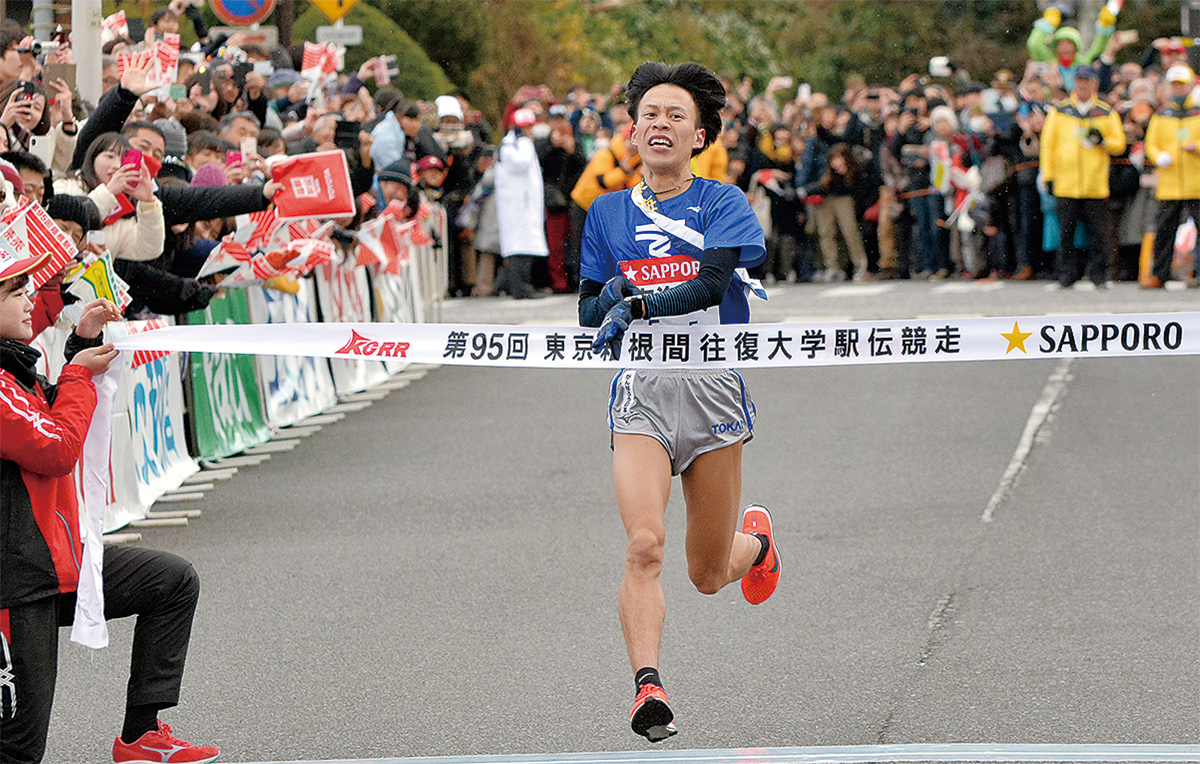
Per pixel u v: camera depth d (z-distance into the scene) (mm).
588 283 9102
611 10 68062
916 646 11211
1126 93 34781
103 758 9273
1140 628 11586
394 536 14797
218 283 16562
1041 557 13680
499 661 11023
